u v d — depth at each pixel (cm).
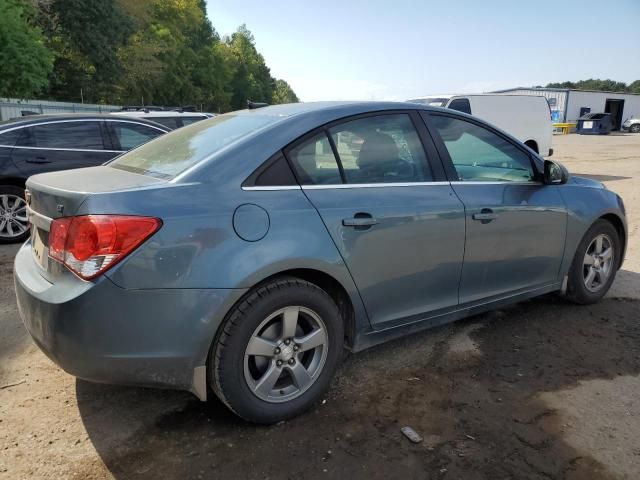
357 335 308
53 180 277
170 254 238
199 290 244
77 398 302
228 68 6278
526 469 244
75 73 3206
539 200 386
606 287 457
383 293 309
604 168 1677
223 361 255
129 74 3888
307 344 281
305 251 269
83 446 258
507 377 329
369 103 327
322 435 269
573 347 372
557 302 461
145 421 280
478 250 349
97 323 231
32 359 348
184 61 5100
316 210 278
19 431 270
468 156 361
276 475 239
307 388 285
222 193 256
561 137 3681
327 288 299
